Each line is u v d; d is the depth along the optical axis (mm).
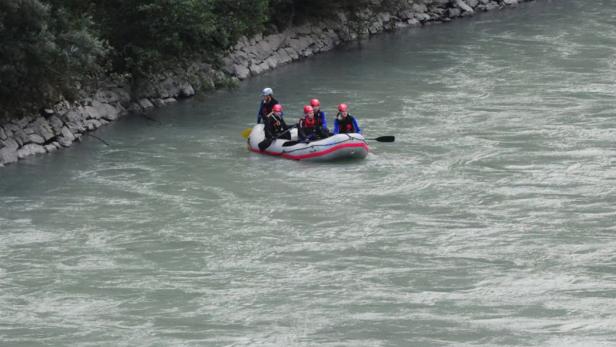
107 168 37812
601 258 29344
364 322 25656
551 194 34531
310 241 31000
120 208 33781
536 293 27203
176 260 29688
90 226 32250
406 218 32688
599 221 32094
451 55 57344
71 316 26203
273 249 30438
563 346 24281
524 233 31266
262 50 55531
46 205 34031
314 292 27500
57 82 40281
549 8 72625
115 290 27703
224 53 51594
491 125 42688
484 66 54156
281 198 34594
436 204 33844
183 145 40750
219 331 25297
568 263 29062
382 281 28109
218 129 43125
